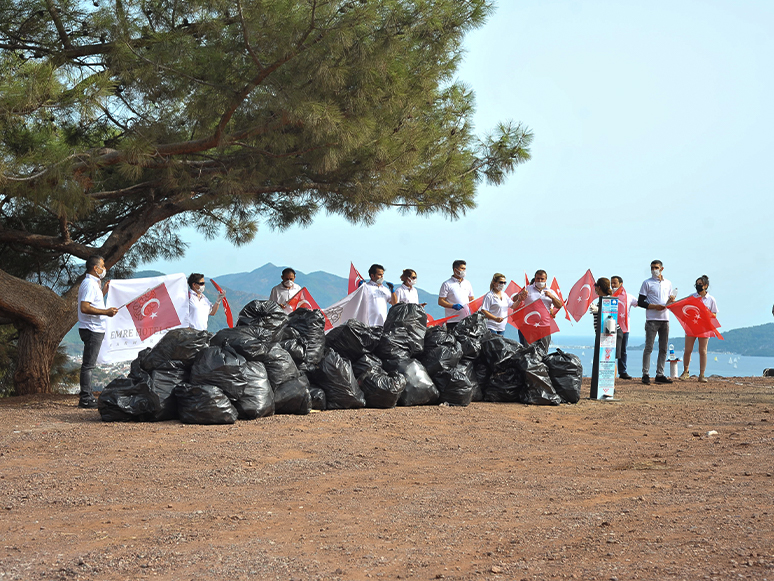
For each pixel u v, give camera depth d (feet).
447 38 32.42
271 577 10.34
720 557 10.14
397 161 36.73
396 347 31.40
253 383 26.16
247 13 29.53
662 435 24.08
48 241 39.73
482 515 13.78
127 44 31.50
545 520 13.14
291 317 31.40
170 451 20.61
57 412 28.63
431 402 31.19
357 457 20.22
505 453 21.13
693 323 42.45
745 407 31.04
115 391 25.90
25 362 36.22
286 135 33.42
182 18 32.86
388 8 30.40
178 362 26.61
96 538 12.60
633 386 40.37
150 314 33.30
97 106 29.37
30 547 12.05
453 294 36.94
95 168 32.37
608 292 34.83
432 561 10.95
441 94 40.75
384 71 32.40
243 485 16.94
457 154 41.19
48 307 36.50
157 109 34.91
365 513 14.23
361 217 41.27
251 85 31.07
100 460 19.48
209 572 10.61
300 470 18.54
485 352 33.65
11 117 27.76
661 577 9.48
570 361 33.09
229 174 35.76
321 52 30.09
